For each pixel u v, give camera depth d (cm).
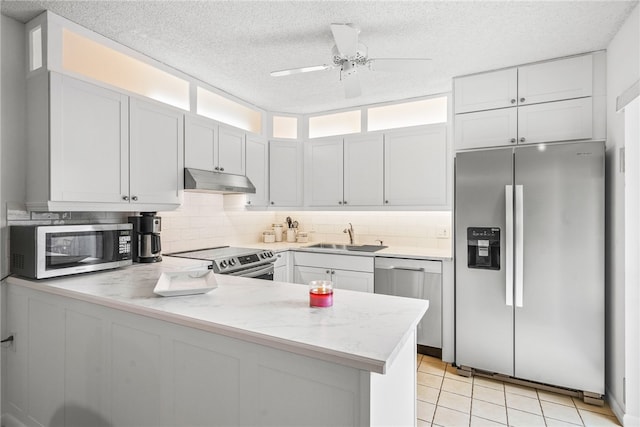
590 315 225
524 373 245
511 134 265
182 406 138
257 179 359
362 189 359
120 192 225
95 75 218
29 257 190
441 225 359
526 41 228
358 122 369
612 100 225
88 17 200
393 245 382
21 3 186
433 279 295
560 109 250
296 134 396
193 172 275
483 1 185
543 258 236
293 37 223
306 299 157
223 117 325
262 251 327
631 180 202
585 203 225
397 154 342
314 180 384
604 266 221
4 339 207
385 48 237
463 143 281
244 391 123
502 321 251
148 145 244
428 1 185
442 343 291
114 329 158
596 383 224
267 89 315
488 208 254
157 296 161
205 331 131
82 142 204
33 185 200
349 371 104
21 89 204
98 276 207
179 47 237
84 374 169
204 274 178
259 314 135
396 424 131
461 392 243
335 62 217
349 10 193
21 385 200
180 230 320
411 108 344
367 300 157
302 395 112
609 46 230
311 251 354
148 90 253
